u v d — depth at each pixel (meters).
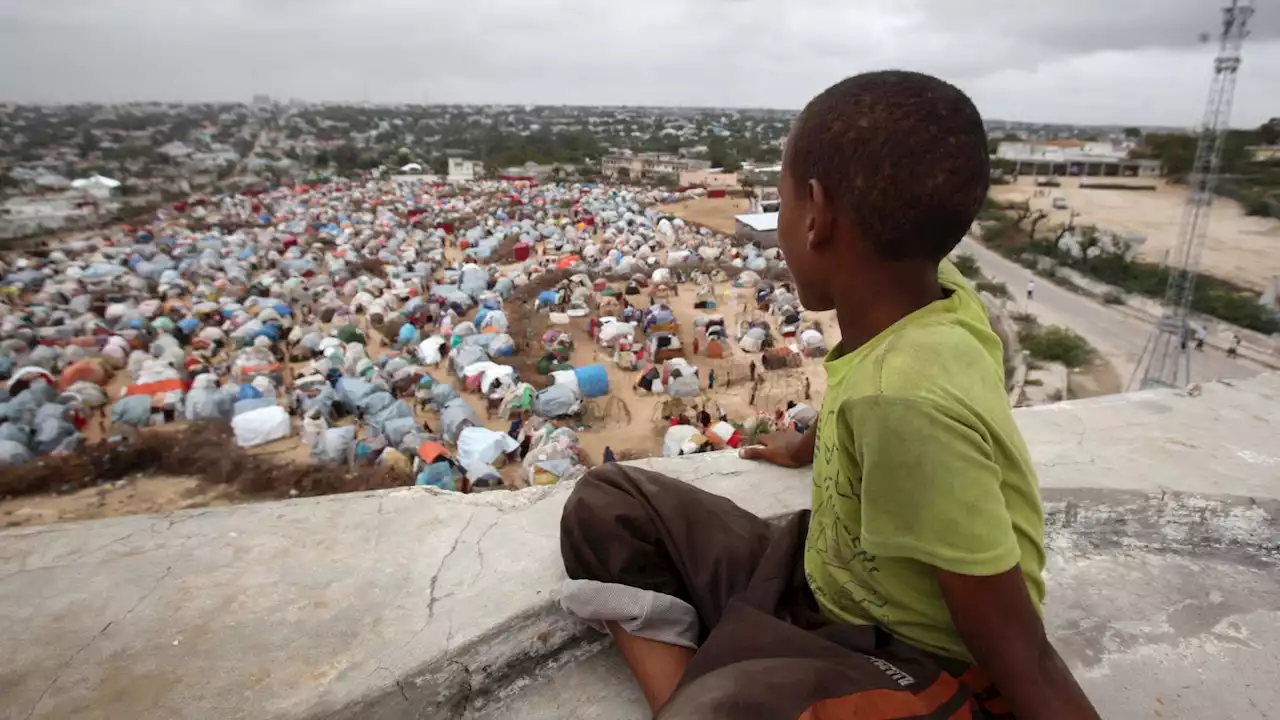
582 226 50.28
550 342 23.45
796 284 1.30
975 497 1.00
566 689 1.78
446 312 26.53
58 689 1.59
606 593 1.59
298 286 30.33
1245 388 3.24
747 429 16.98
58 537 2.09
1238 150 65.00
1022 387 24.12
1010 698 1.08
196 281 33.59
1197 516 2.42
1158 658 1.93
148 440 16.23
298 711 1.56
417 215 56.81
